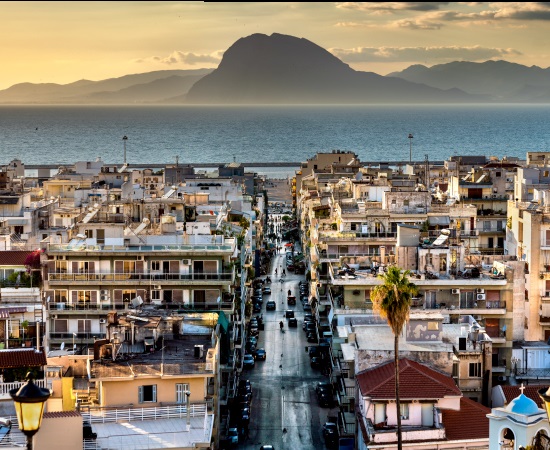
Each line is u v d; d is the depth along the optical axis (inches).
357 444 4544.8
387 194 7490.2
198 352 4313.5
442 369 4658.0
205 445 3708.2
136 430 3799.2
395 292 4173.2
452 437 4175.7
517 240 7111.2
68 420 3383.4
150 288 5871.1
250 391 6314.0
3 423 3459.6
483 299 5797.2
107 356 4323.3
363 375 4562.0
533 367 5502.0
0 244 7066.9
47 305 5723.4
